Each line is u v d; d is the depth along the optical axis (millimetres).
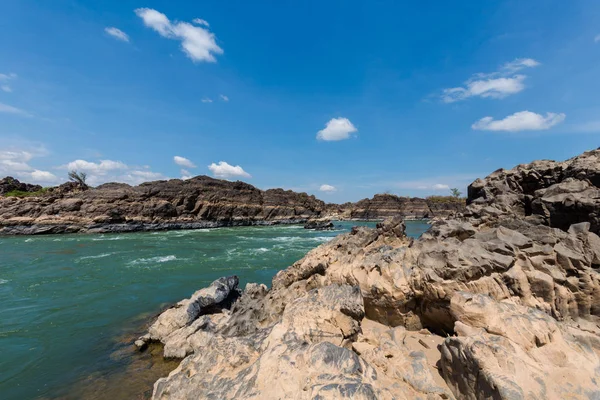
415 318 9438
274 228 82000
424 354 7215
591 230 10680
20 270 27984
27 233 56406
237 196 91500
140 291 21891
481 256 9086
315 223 80250
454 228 11891
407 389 6207
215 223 81062
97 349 13547
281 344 7473
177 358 12500
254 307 13391
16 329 15500
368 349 7512
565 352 6113
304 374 6305
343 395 5566
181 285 23469
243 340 8633
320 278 12227
